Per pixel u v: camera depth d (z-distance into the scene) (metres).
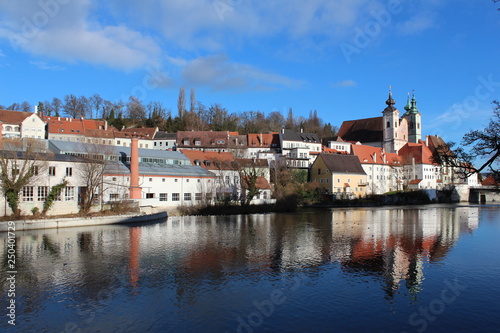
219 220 70.81
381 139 173.50
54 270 31.53
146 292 25.88
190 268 32.06
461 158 29.22
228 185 95.81
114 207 67.56
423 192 140.38
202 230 55.59
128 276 29.70
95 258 35.88
